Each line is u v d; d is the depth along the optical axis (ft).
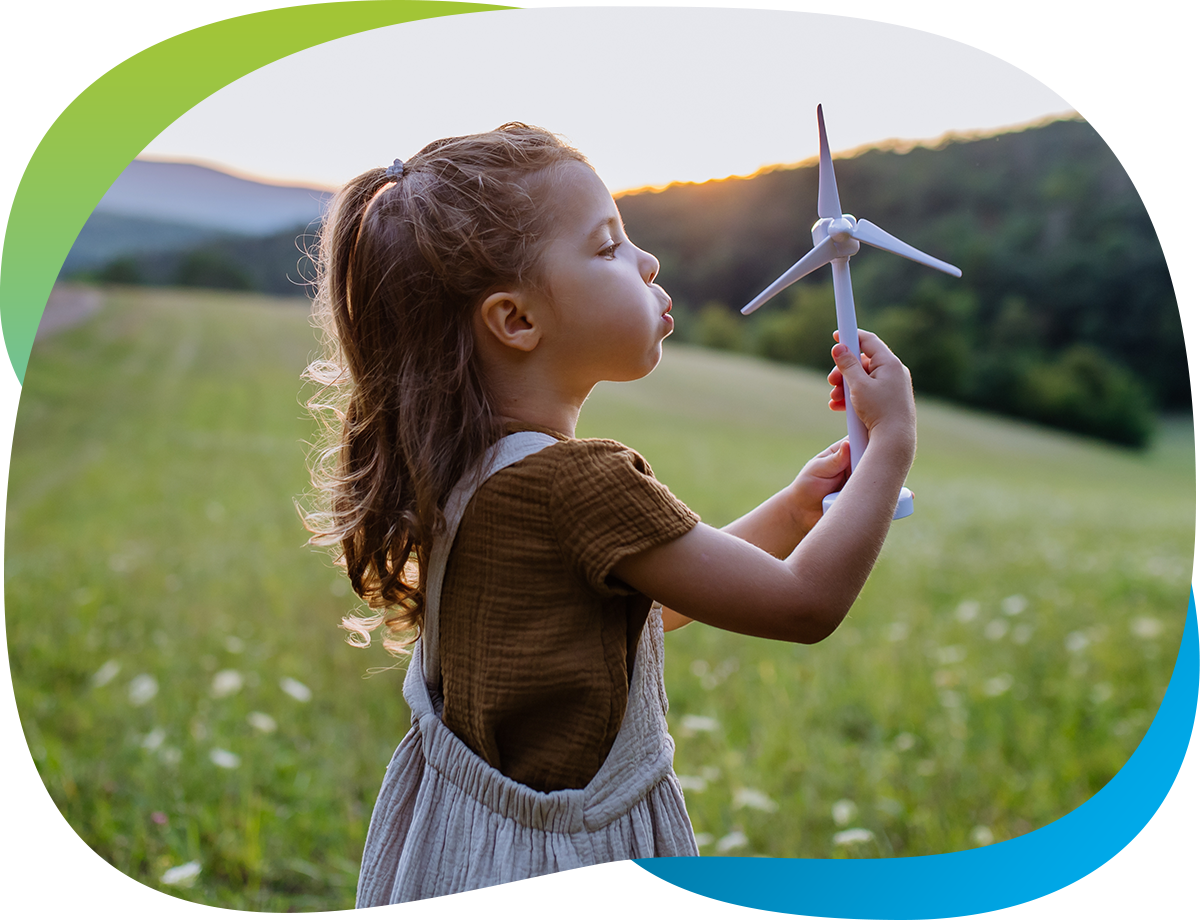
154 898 6.82
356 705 10.75
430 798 3.60
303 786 8.63
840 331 3.75
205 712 10.43
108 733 9.84
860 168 144.36
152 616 15.02
